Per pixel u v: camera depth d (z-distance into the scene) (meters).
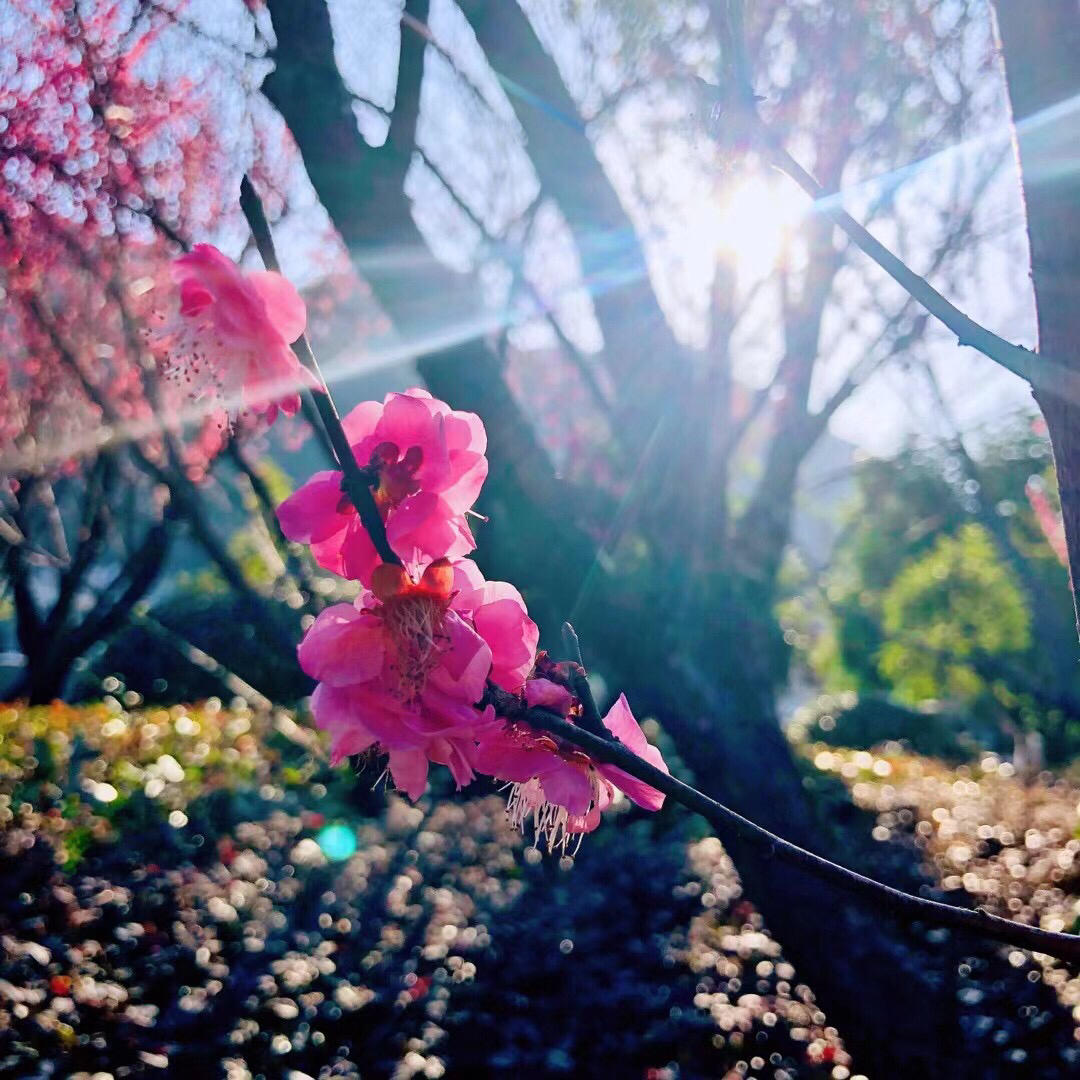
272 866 7.86
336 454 1.16
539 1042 5.74
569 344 5.46
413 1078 5.24
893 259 1.46
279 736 11.45
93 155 7.77
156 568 12.47
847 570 26.94
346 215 3.88
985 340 1.40
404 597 1.13
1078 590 1.40
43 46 7.50
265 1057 5.23
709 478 4.63
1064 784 14.64
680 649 4.44
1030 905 8.35
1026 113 1.34
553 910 7.49
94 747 10.04
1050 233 1.34
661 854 8.65
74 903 6.54
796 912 4.21
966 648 21.89
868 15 6.17
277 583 13.04
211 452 10.03
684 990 6.42
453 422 1.26
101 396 9.44
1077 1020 5.91
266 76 3.74
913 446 23.20
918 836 10.15
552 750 1.22
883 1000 4.11
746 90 1.55
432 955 6.56
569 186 4.84
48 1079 4.62
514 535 4.31
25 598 13.05
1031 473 21.30
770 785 4.34
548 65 4.55
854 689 24.78
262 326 1.11
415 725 1.09
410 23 3.80
